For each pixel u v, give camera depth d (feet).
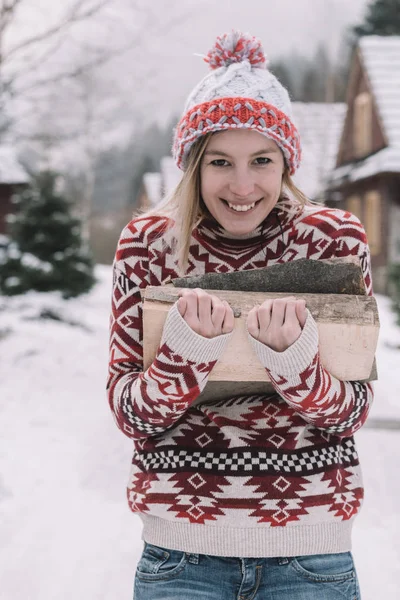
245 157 5.19
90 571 10.66
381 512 13.04
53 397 22.71
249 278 4.85
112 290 5.66
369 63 70.28
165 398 4.62
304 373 4.46
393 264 42.60
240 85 5.21
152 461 5.17
